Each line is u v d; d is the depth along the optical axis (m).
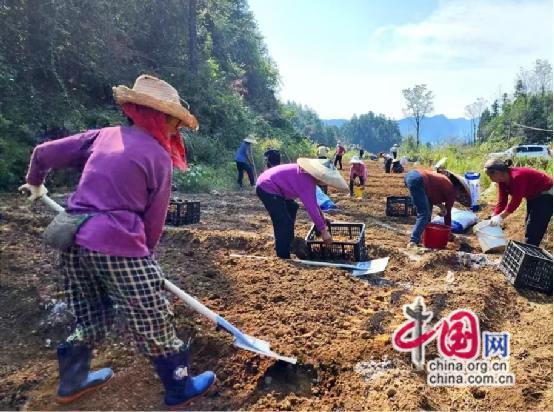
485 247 6.25
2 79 10.96
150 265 2.64
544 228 5.88
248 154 13.38
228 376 3.22
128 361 3.31
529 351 3.69
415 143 47.91
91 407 2.90
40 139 10.53
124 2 16.97
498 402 3.05
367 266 5.31
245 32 34.91
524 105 45.25
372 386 3.13
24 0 12.13
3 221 6.07
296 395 3.10
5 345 3.44
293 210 5.74
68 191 9.46
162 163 2.64
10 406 2.88
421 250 5.99
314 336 3.69
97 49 14.58
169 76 18.67
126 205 2.54
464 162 19.28
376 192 13.30
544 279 4.95
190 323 3.65
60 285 4.17
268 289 4.49
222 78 23.42
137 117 2.70
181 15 20.19
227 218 8.30
